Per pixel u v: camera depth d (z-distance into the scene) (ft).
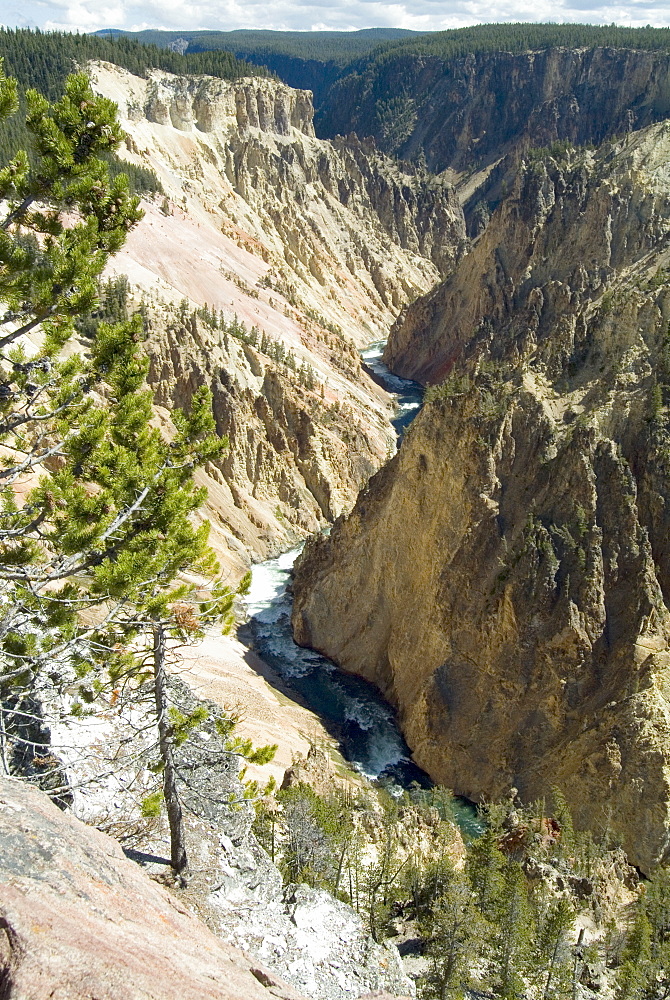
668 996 94.38
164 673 69.36
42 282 59.52
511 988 93.04
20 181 59.72
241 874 73.10
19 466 66.64
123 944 37.55
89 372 69.10
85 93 60.90
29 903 36.01
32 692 69.72
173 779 68.39
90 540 63.31
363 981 66.08
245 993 41.01
